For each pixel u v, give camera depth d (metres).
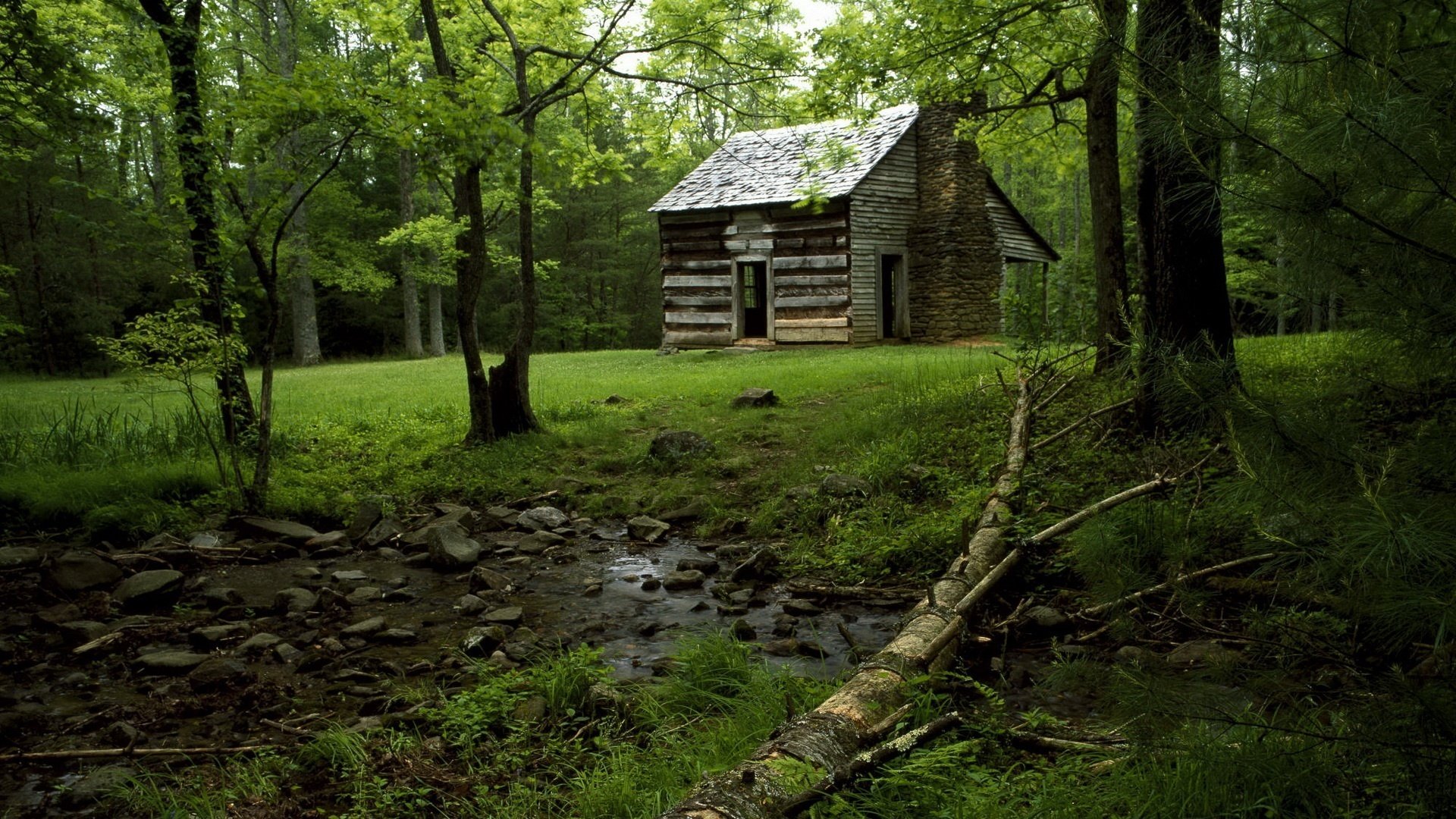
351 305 38.84
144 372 7.91
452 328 44.47
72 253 29.28
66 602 6.27
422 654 5.25
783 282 22.14
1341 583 2.38
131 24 13.09
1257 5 2.52
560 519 8.41
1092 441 7.72
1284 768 2.48
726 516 8.10
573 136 13.52
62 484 8.38
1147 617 4.77
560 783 3.61
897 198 22.20
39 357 30.30
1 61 9.34
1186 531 4.63
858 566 6.46
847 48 10.83
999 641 4.83
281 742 4.11
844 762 3.02
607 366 20.44
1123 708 2.84
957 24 10.20
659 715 4.13
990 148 14.45
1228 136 2.49
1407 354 2.42
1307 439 2.39
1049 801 2.80
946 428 9.23
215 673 4.85
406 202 32.91
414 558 7.43
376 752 3.87
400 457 10.49
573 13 12.16
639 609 6.02
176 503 8.38
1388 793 2.37
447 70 10.29
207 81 9.51
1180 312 7.00
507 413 11.15
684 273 23.66
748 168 23.91
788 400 12.53
